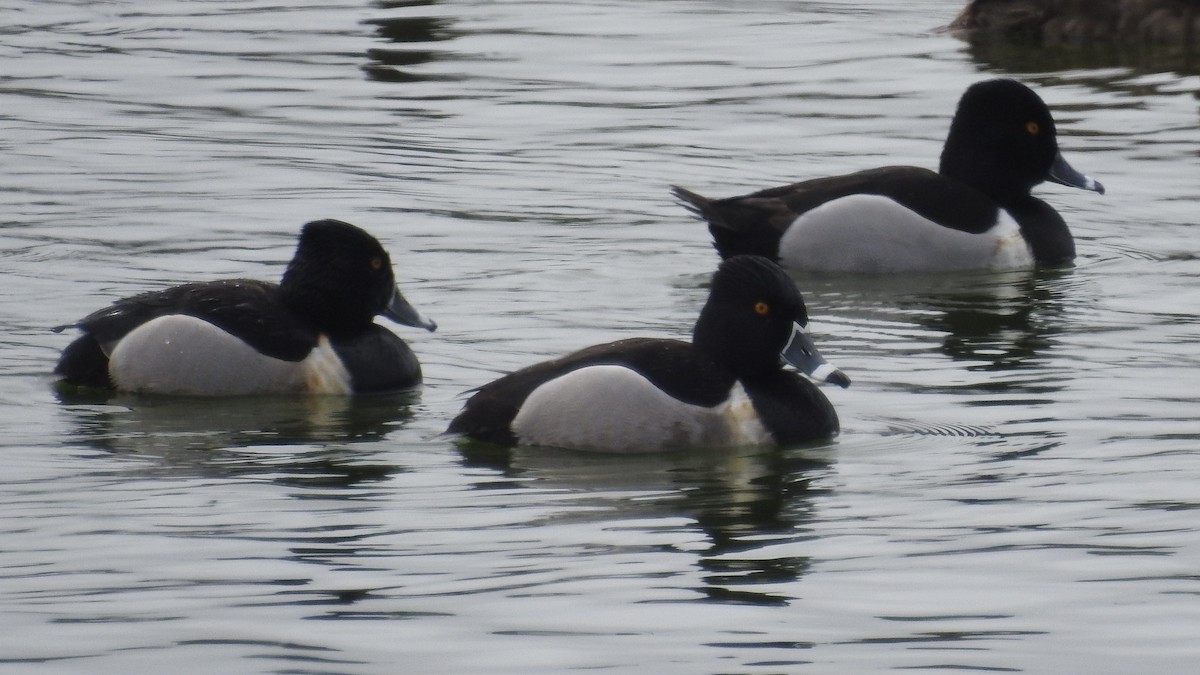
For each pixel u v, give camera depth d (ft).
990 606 29.81
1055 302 53.78
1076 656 27.68
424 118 78.84
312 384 43.91
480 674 26.99
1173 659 27.48
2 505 35.29
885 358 47.60
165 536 33.42
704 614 29.50
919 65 89.61
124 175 68.33
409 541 33.17
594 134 75.87
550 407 39.47
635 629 28.78
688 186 67.67
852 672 27.02
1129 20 95.71
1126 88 83.71
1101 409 42.50
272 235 60.23
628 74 87.97
